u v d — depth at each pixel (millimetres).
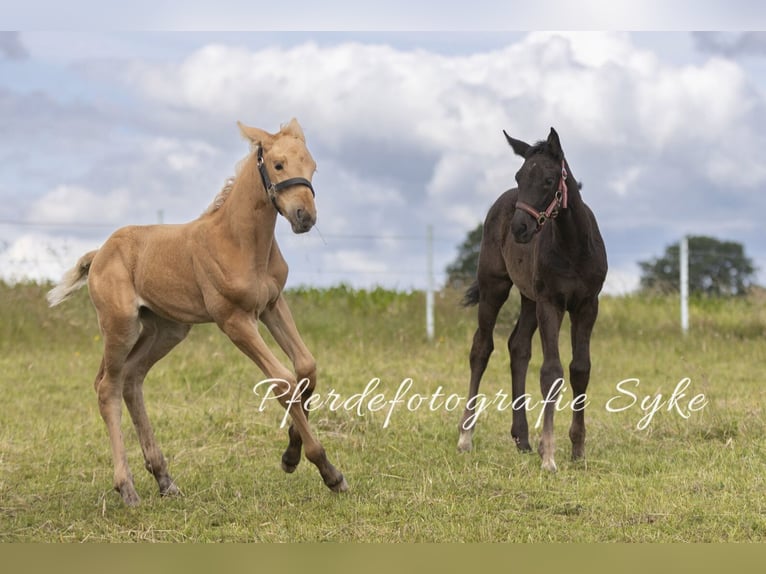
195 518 8609
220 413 12992
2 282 21750
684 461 10188
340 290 25250
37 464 10641
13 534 8281
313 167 8867
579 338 10656
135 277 9484
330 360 18094
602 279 10586
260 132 8883
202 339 19578
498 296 12133
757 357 18938
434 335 21516
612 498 8758
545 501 8711
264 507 8875
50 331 19984
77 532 8312
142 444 9617
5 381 15891
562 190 10016
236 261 8945
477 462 10438
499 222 12008
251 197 8906
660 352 19562
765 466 9672
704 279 35531
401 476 9891
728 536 7746
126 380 9711
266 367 8969
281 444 11539
